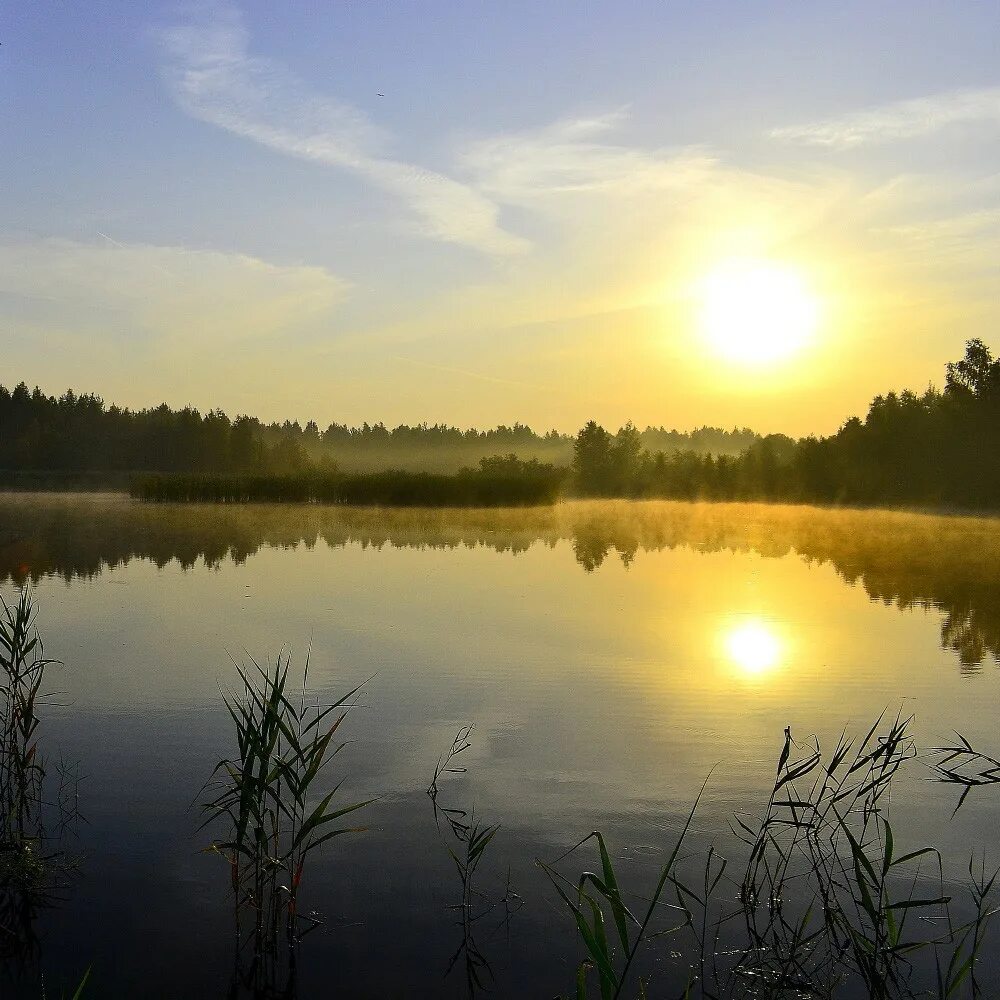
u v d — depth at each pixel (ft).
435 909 17.22
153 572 63.00
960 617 48.26
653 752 25.63
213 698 30.37
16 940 16.03
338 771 23.99
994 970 15.48
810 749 25.93
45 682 32.32
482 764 24.53
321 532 98.22
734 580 62.85
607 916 17.04
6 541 83.56
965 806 22.07
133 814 20.90
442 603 50.88
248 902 16.92
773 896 17.72
